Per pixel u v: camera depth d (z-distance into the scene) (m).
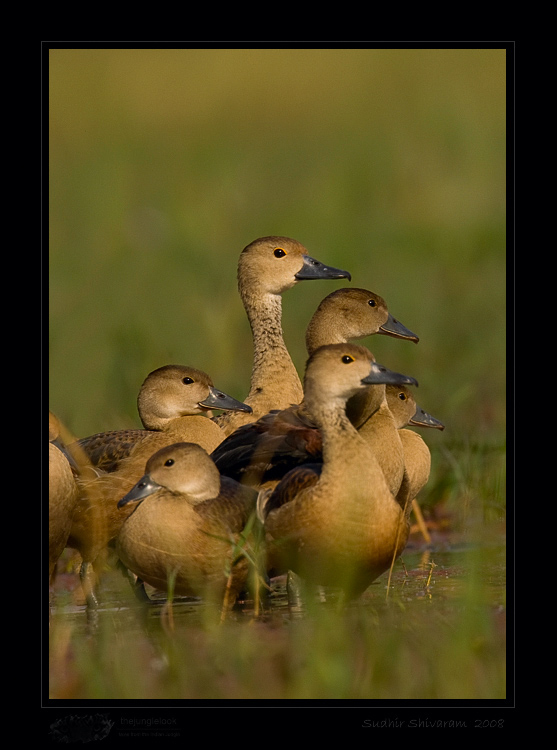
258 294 13.57
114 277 24.08
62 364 18.33
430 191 30.27
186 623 10.23
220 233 27.94
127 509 11.87
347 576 10.13
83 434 15.92
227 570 10.39
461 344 19.31
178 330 20.25
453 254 25.16
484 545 12.27
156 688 8.58
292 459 11.43
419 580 11.08
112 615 10.80
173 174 33.88
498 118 36.00
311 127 39.16
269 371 13.41
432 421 13.34
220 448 11.78
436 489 14.02
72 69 40.25
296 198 30.97
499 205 28.42
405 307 21.47
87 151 36.44
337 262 24.03
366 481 10.05
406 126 37.59
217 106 41.34
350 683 8.42
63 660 9.42
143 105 40.06
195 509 10.53
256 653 9.05
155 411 12.90
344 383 10.22
